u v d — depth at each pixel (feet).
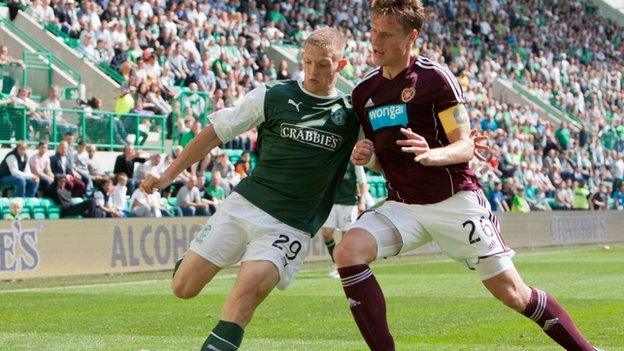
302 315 43.88
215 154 87.20
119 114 88.43
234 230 26.04
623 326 39.52
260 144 26.71
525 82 166.81
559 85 174.09
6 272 64.75
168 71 99.81
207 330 39.01
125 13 104.68
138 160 82.43
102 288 58.90
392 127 26.16
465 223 26.07
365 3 145.48
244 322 24.76
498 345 34.45
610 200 148.36
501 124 140.77
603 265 80.79
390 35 25.57
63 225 68.39
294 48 127.13
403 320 42.11
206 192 84.07
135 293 55.31
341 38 26.12
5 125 81.20
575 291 56.18
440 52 149.18
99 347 34.35
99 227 70.69
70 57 98.73
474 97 139.95
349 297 25.68
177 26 109.19
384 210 26.68
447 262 85.87
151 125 91.30
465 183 26.22
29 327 40.01
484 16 170.40
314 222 26.45
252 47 118.42
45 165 76.95
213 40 109.91
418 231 26.40
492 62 161.68
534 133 144.97
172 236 75.82
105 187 77.51
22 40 98.32
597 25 202.28
